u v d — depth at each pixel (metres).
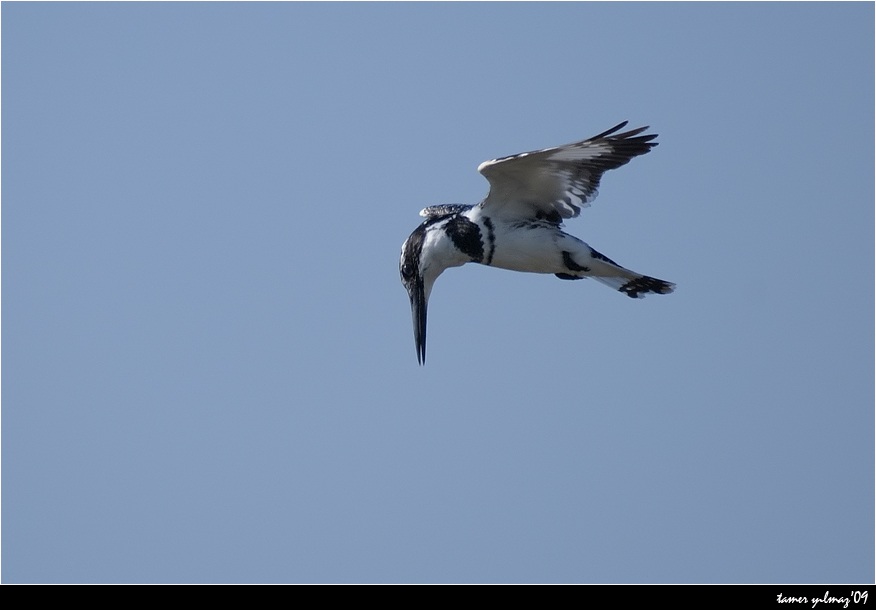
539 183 13.82
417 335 14.86
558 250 14.28
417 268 14.86
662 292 14.92
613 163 13.46
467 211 14.64
